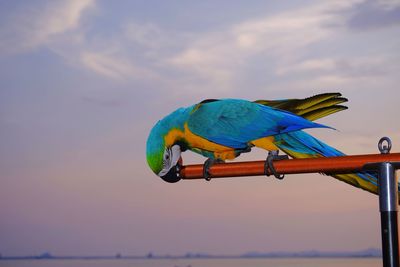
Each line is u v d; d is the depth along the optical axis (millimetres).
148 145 2689
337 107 2754
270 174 2230
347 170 2043
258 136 2775
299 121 2695
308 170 2133
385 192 1919
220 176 2387
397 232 1892
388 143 1965
